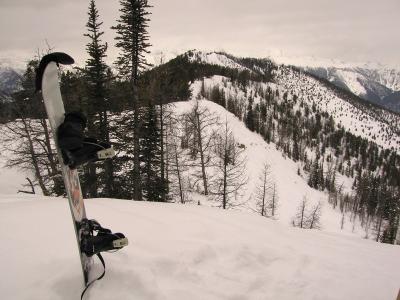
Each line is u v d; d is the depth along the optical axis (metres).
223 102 105.12
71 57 2.11
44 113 16.97
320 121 166.62
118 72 17.83
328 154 136.62
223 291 3.25
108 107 18.66
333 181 92.94
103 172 18.47
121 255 3.41
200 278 3.43
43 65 1.97
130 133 19.44
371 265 4.78
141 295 2.84
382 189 89.56
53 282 2.78
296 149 105.44
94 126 18.23
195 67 147.38
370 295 3.66
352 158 143.00
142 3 17.02
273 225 6.32
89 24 17.58
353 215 81.00
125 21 16.98
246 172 55.06
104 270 2.80
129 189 19.61
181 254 3.78
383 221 79.25
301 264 4.22
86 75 18.14
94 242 2.60
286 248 4.76
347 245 5.93
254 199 43.78
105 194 19.06
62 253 3.38
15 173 24.27
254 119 101.44
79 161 2.13
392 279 4.25
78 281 2.84
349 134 160.12
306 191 68.00
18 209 5.30
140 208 6.01
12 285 2.77
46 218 4.66
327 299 3.43
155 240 4.12
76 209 2.45
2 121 17.39
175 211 5.98
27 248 3.47
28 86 16.20
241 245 4.39
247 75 176.00
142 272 3.05
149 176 21.50
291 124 138.62
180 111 45.03
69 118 2.15
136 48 17.34
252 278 3.62
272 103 152.12
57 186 17.06
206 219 5.55
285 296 3.38
